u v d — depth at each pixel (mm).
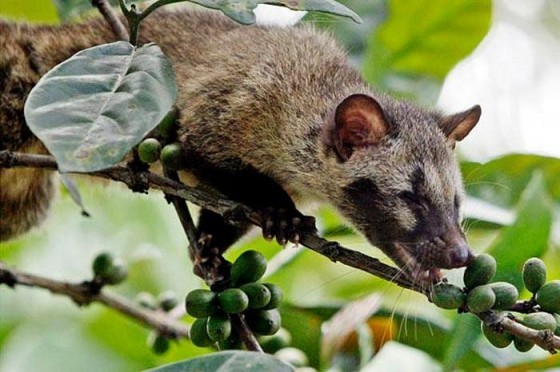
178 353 10602
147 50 6887
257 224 8008
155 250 12453
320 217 11461
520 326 6309
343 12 6992
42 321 13445
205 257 7922
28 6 11914
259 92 10359
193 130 10109
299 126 10359
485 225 10211
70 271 13422
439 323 9625
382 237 9883
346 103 9992
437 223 9531
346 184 10148
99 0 8266
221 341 6984
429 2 12047
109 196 12734
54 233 13555
